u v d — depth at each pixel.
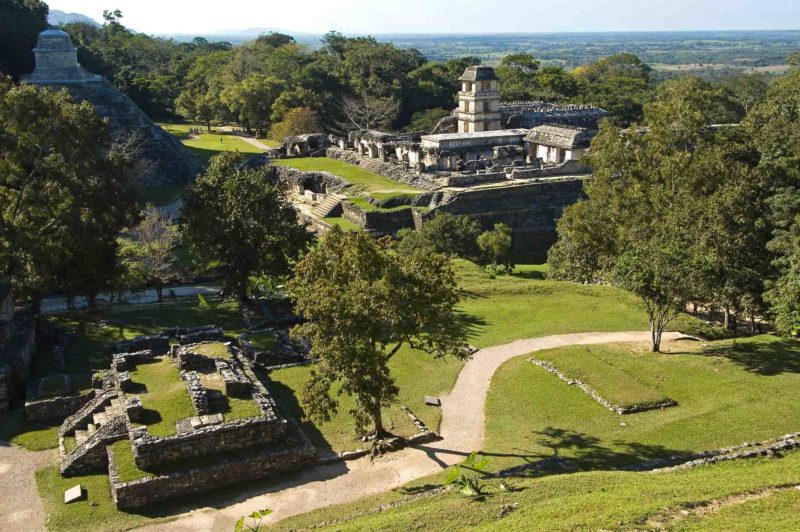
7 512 24.50
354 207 73.12
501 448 28.22
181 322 45.03
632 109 134.50
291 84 131.38
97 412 29.62
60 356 36.97
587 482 22.92
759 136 56.34
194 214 45.59
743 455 25.39
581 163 59.38
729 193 43.44
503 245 61.62
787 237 40.31
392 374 36.31
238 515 24.11
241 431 26.78
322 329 27.33
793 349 36.91
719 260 41.09
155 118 141.25
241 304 47.25
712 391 32.16
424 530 20.47
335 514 23.78
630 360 36.25
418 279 27.70
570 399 32.31
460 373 36.25
